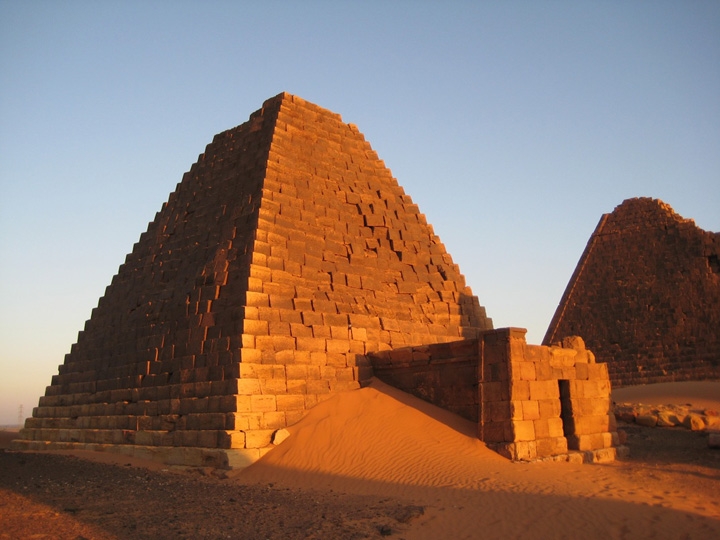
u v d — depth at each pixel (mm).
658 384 43750
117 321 27953
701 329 48438
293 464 18641
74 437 26516
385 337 25266
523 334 20016
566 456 19453
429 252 29703
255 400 20328
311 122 29062
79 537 11344
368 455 18578
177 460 20812
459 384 21250
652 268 52875
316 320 23266
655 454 22953
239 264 23234
